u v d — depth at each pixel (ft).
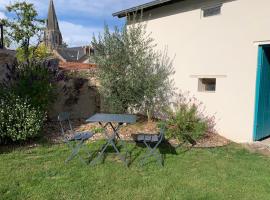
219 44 24.80
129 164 17.30
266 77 23.32
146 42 28.71
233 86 23.94
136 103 27.96
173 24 29.12
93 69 32.17
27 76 24.25
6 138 20.49
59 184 14.24
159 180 15.17
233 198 13.52
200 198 13.39
